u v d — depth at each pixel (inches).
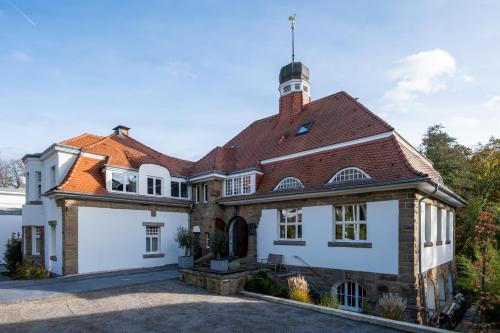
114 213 693.3
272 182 681.6
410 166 476.7
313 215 575.5
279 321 356.2
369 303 483.8
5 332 308.5
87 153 716.7
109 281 548.4
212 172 765.9
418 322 437.1
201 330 325.7
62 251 622.2
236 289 494.0
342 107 731.4
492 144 1067.9
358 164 540.4
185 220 836.0
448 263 669.3
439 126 1146.0
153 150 942.4
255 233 685.3
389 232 477.4
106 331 317.1
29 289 480.7
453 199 618.2
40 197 776.9
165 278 579.5
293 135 774.5
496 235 549.6
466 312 629.9
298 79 885.8
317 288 553.0
